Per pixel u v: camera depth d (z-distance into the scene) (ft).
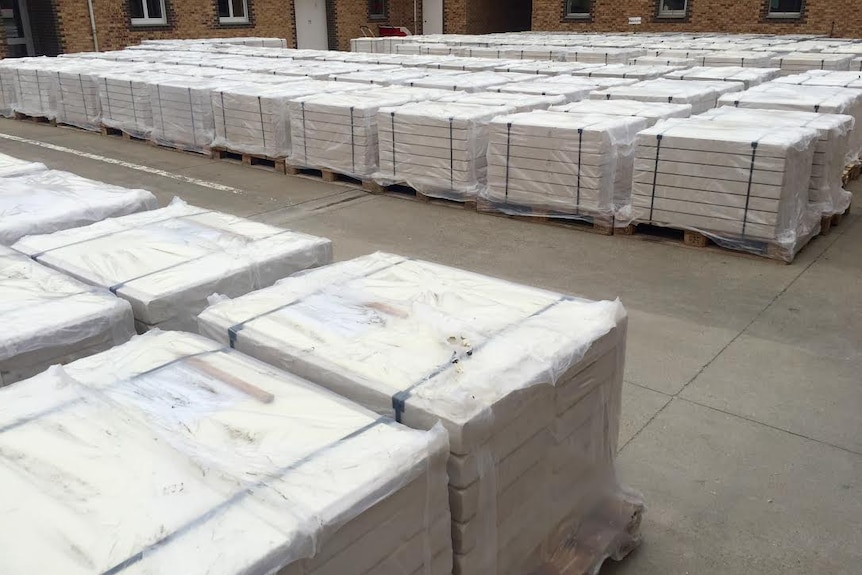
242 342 8.29
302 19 77.66
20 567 5.00
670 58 43.37
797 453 11.88
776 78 34.12
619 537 9.32
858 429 12.50
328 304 9.03
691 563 9.62
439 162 24.94
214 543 5.16
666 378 14.25
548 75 38.24
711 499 10.84
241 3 73.05
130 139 37.40
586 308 8.87
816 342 15.61
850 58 39.65
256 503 5.53
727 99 25.71
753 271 19.51
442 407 6.75
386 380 7.24
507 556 7.59
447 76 35.76
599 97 28.55
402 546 6.19
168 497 5.60
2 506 5.55
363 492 5.70
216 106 31.50
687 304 17.56
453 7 79.66
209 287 10.22
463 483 6.70
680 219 21.01
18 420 6.56
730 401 13.42
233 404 6.91
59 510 5.49
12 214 13.43
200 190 27.99
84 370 7.55
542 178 22.82
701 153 20.04
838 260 20.33
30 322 8.64
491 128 23.30
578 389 8.13
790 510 10.58
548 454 7.88
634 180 21.43
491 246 21.67
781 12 63.21
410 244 21.94
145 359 7.79
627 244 21.59
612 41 55.16
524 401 7.24
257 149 30.68
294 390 7.18
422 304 8.86
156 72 38.75
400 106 26.35
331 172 28.35
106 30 63.52
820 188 21.30
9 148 35.63
